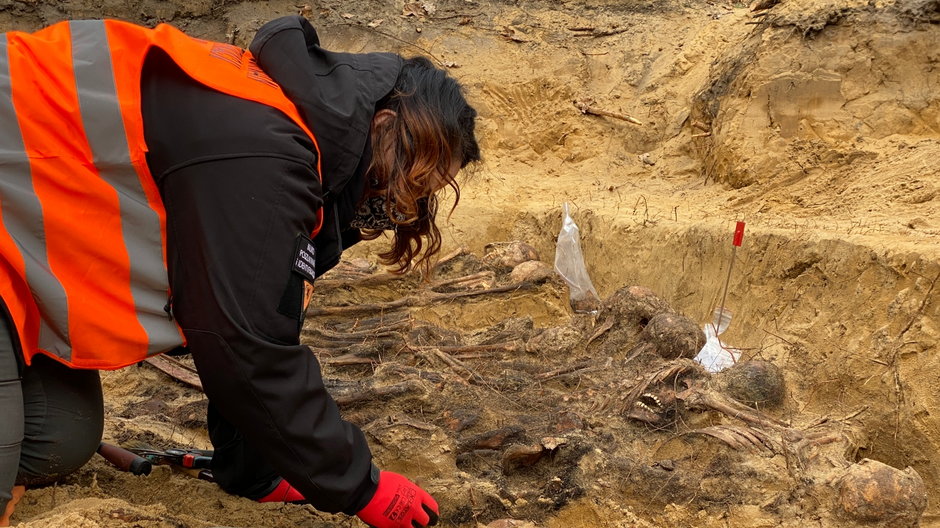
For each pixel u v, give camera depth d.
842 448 3.73
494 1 13.33
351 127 2.24
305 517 3.08
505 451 3.72
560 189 9.76
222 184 2.08
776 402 4.19
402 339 5.07
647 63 11.67
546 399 4.28
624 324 5.08
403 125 2.32
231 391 2.17
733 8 12.73
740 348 5.27
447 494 3.51
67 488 2.90
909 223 5.24
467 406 4.12
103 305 2.30
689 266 6.45
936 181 6.16
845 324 4.65
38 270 2.21
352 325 5.66
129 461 3.18
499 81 11.67
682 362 4.27
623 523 3.42
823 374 4.56
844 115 7.76
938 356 4.02
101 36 2.24
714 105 9.27
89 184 2.19
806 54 8.03
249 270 2.09
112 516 2.55
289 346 2.19
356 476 2.37
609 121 10.99
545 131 11.16
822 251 5.12
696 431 3.79
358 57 2.41
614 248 7.41
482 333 5.32
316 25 12.81
